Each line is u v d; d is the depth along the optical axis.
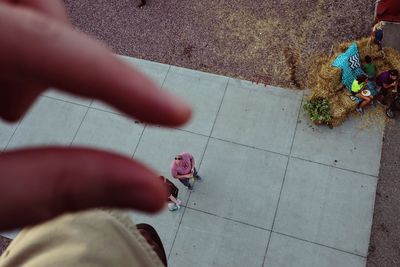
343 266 7.43
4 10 0.58
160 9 10.58
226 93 9.27
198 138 8.86
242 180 8.33
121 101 0.65
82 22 10.84
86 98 0.65
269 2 10.16
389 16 9.29
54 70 0.60
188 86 9.51
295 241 7.69
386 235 7.56
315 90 8.68
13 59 0.58
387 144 8.29
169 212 8.20
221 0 10.41
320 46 9.46
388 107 8.50
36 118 9.62
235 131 8.82
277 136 8.66
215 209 8.13
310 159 8.35
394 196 7.84
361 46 9.04
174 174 7.92
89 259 1.13
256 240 7.79
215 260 7.75
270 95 9.10
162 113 0.67
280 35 9.74
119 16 10.71
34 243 1.20
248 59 9.62
